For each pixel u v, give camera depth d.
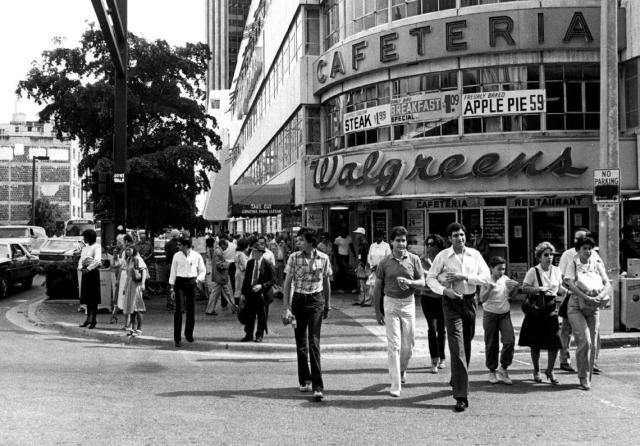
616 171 12.26
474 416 6.66
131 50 23.98
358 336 12.09
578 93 17.48
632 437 5.88
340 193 19.72
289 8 26.33
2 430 5.98
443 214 18.94
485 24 17.44
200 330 12.96
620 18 17.16
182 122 25.55
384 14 19.62
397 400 7.41
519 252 18.19
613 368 9.44
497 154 17.02
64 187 84.75
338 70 20.78
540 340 8.30
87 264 13.29
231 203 22.69
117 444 5.60
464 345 7.46
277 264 19.44
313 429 6.15
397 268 7.85
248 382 8.50
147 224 24.58
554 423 6.39
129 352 11.09
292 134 26.36
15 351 10.95
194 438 5.81
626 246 17.14
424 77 18.58
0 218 82.25
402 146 18.20
